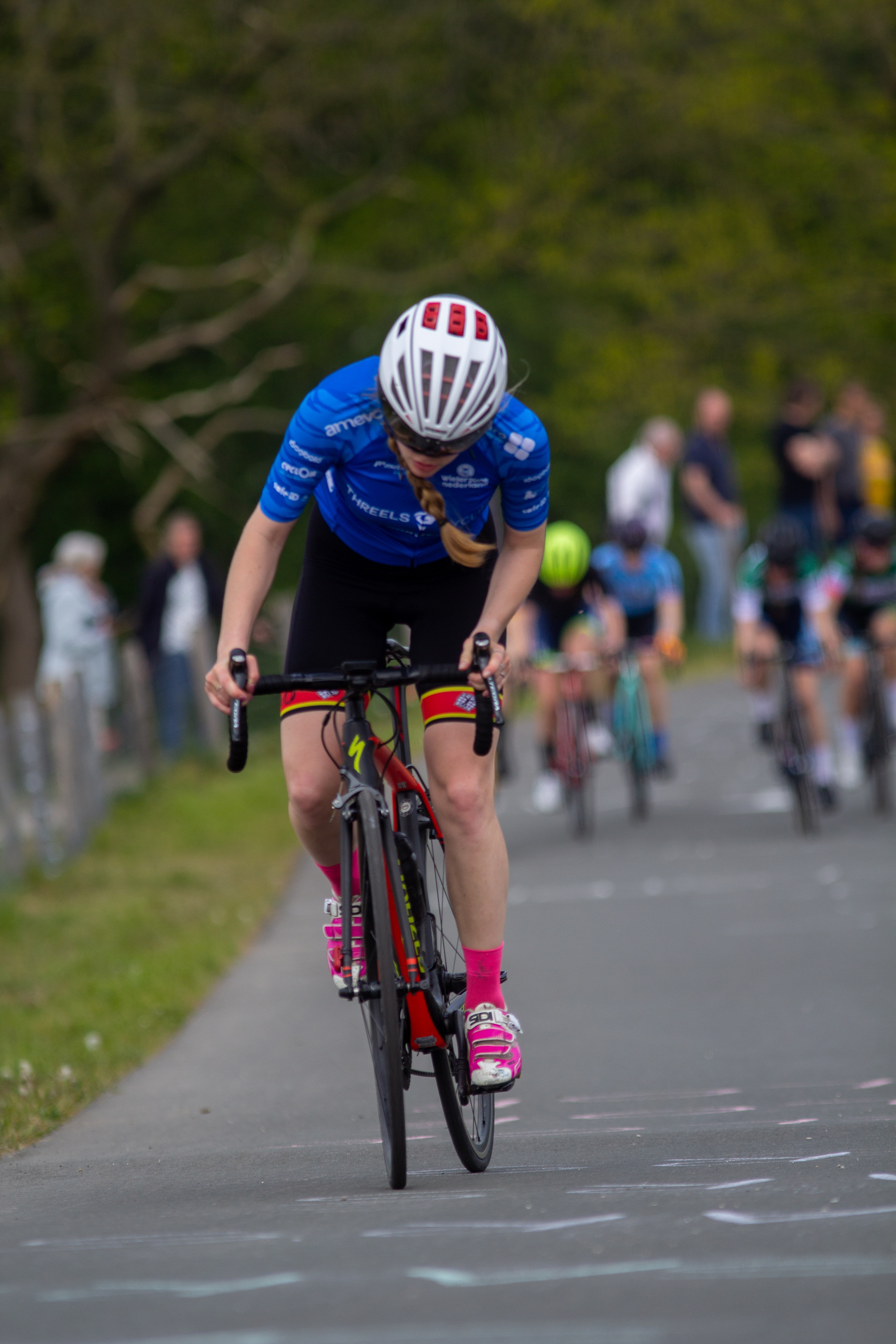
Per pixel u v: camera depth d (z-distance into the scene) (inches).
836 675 2539.4
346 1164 589.0
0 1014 973.2
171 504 3213.6
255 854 1561.3
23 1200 546.6
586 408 3321.9
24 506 2768.2
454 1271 402.0
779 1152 551.8
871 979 941.8
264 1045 867.4
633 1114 682.2
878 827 1464.1
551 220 2834.6
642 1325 355.9
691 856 1389.0
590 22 2805.1
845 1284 377.1
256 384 2807.6
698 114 2942.9
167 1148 654.5
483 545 545.0
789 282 3344.0
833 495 2583.7
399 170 2883.9
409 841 569.6
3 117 2556.6
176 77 2588.6
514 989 967.6
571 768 1505.9
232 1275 408.5
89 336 2965.1
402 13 2655.0
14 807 1382.9
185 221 3097.9
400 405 517.3
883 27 3388.3
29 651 3026.6
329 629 588.1
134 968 1071.6
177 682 2007.9
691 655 2800.2
